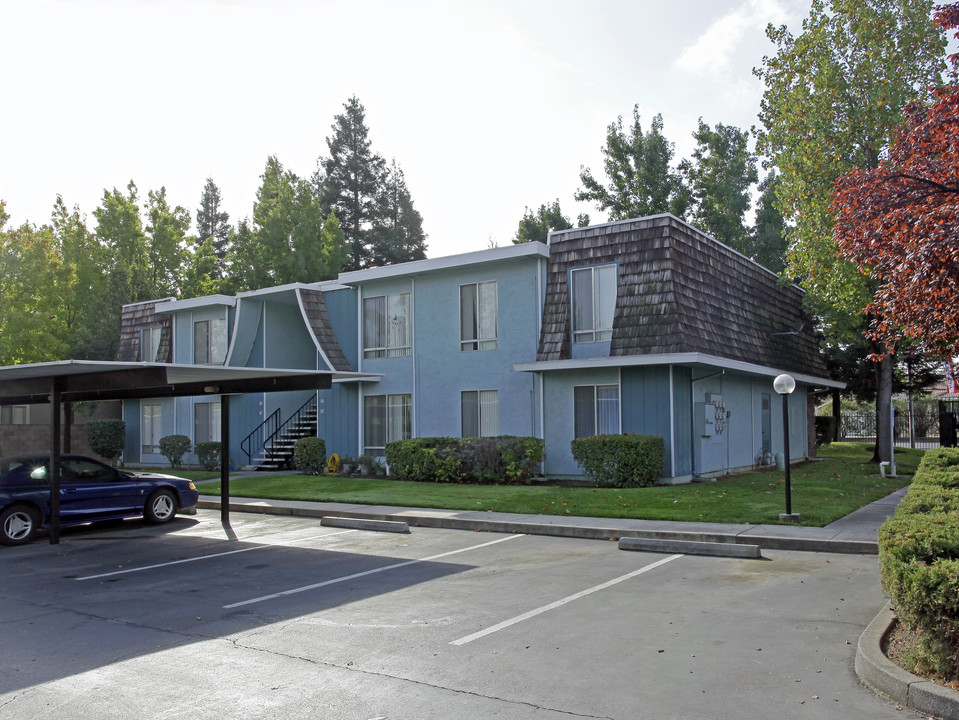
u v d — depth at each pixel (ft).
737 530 38.19
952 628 16.56
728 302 68.13
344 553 37.01
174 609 26.86
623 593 27.37
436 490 57.36
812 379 80.79
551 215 147.64
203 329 90.63
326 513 50.14
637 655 20.36
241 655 21.24
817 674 18.65
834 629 22.36
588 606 25.62
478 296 68.80
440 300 71.26
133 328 99.76
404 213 196.03
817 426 106.01
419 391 72.13
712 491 51.96
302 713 16.85
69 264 108.47
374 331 75.92
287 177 141.90
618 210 139.23
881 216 33.76
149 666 20.45
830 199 66.18
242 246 144.36
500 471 61.93
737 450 69.00
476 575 31.09
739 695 17.35
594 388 62.18
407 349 73.26
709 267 65.92
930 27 65.21
